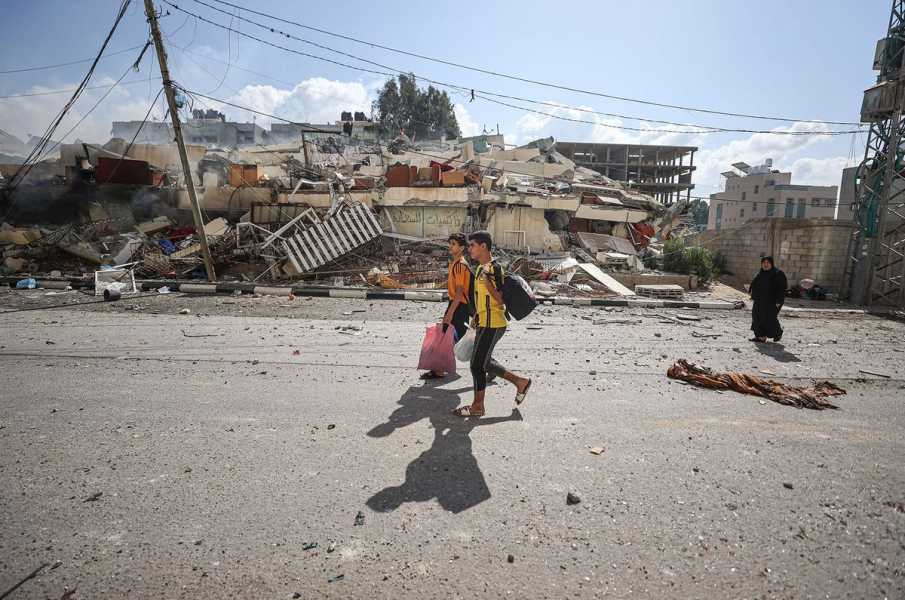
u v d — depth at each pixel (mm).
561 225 20969
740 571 2236
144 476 3008
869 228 14375
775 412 4367
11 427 3732
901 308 13656
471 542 2422
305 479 3008
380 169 24484
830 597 2086
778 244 17016
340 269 15773
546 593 2078
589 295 13438
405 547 2373
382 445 3516
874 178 14539
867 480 3121
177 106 12359
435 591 2080
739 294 15578
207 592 2047
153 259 15031
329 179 19234
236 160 24156
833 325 9898
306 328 8016
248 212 18312
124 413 4066
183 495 2795
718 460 3367
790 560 2322
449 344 5105
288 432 3729
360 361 5941
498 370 4219
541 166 28047
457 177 19469
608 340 7500
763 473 3188
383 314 9742
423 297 11883
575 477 3092
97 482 2922
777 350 7148
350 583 2121
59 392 4570
